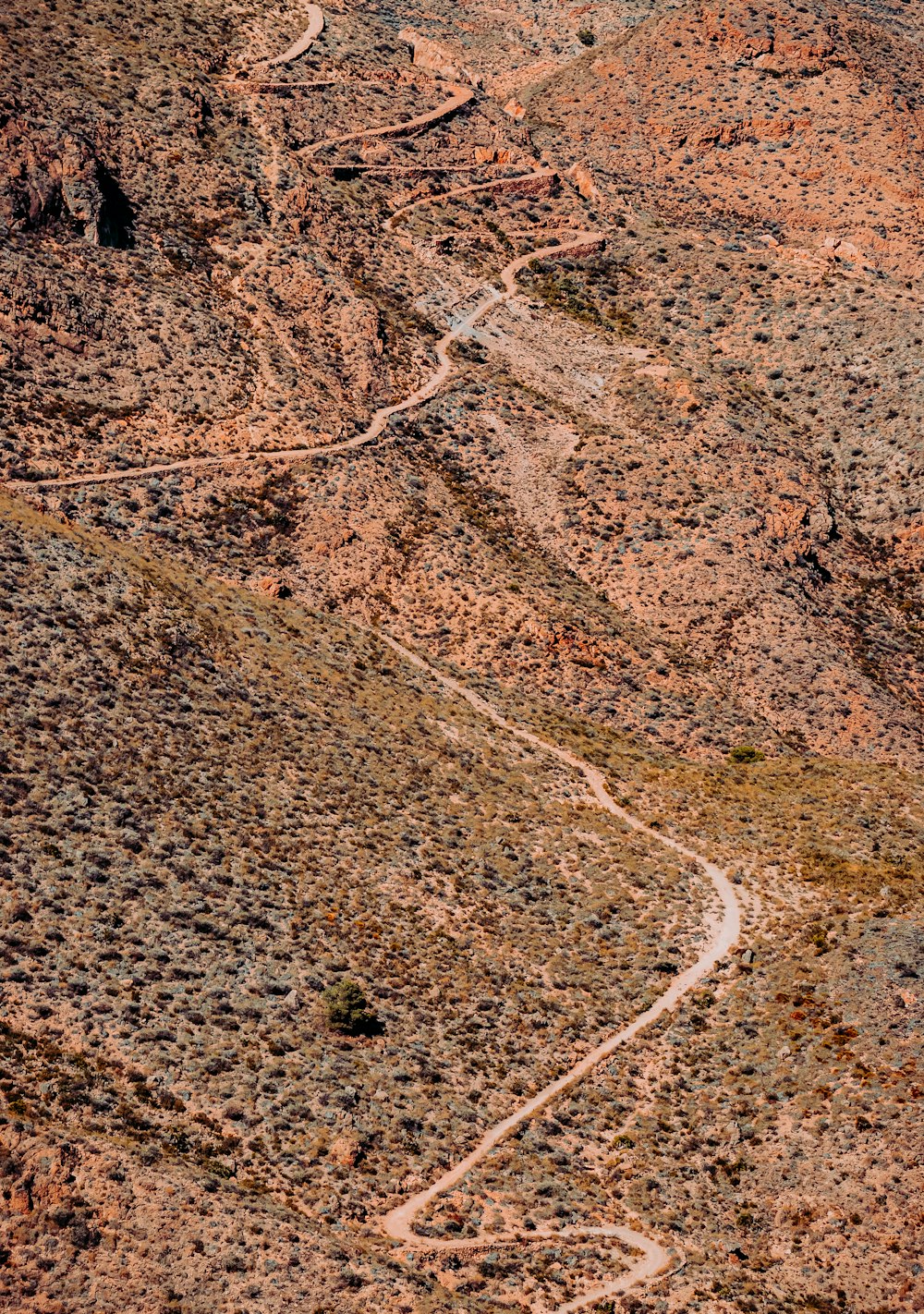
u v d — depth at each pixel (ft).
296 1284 250.37
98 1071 279.28
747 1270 288.71
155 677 386.93
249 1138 281.95
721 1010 349.41
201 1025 300.81
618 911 378.12
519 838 395.75
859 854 409.90
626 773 444.96
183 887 330.75
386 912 353.31
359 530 493.36
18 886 310.24
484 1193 292.61
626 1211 298.56
